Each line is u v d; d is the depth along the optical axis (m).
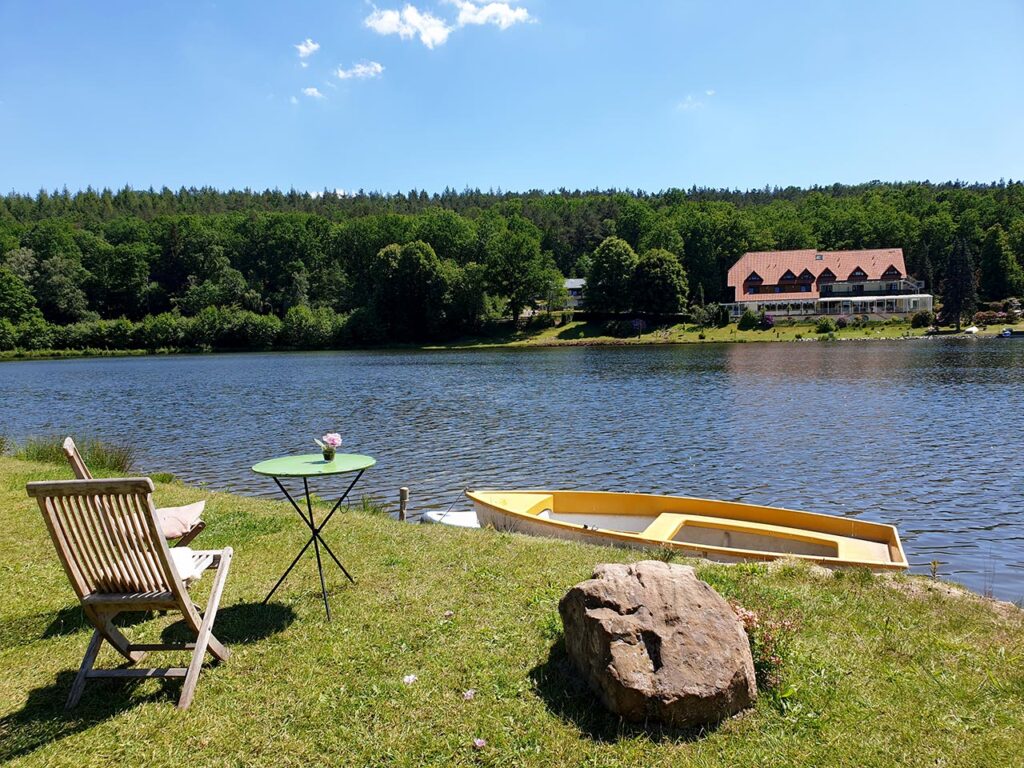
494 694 4.11
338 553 7.15
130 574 4.01
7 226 119.50
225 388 41.16
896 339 75.25
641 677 3.74
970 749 3.59
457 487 15.76
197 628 4.34
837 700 4.03
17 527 8.39
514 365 55.62
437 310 89.56
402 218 124.06
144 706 4.10
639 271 90.62
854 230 116.56
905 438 21.06
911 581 6.41
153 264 115.38
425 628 5.08
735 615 4.15
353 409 30.00
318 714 3.96
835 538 8.29
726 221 111.75
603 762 3.47
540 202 178.62
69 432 24.81
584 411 28.30
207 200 179.25
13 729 3.89
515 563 6.67
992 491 14.95
